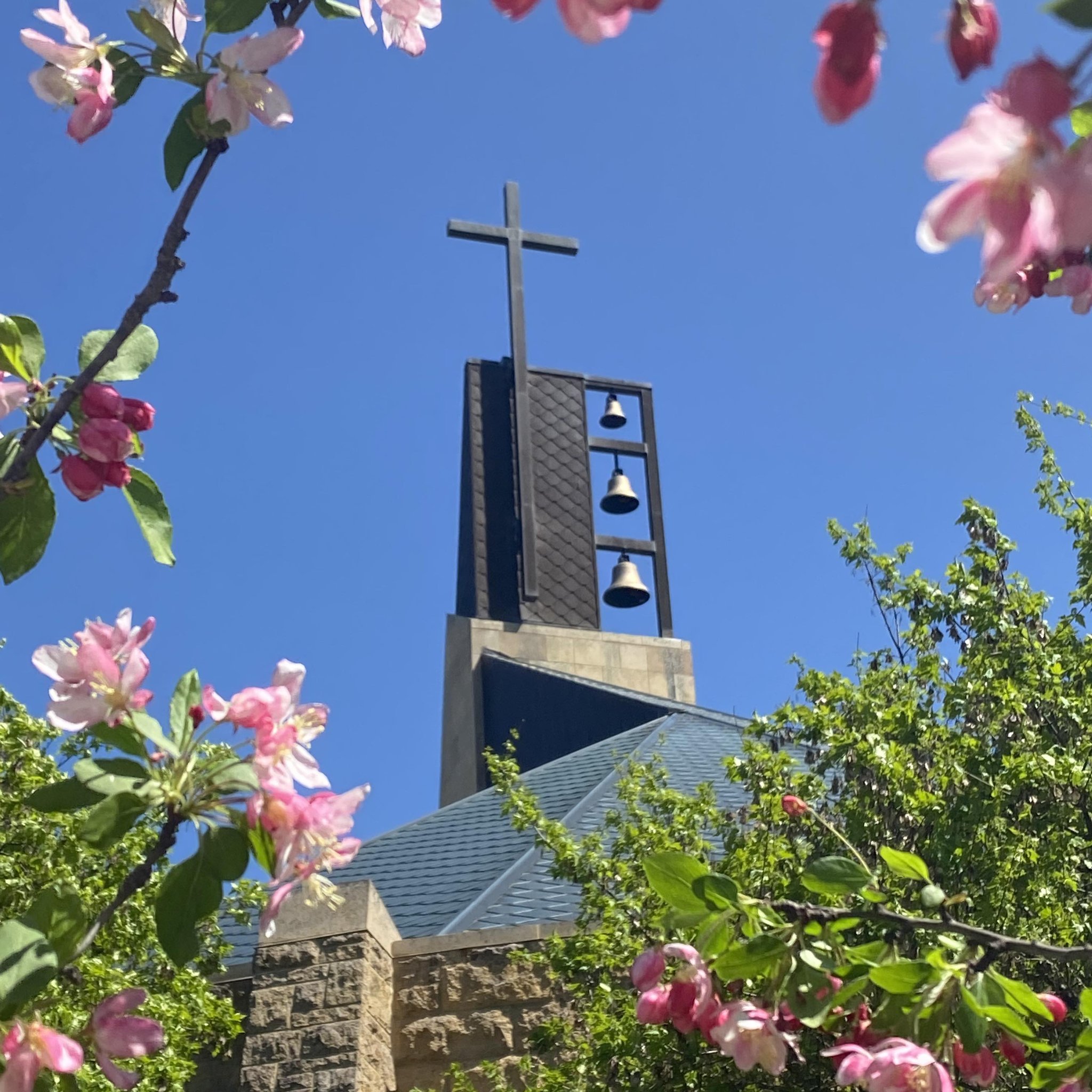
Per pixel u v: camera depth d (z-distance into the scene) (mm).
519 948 11180
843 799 8664
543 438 34406
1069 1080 3746
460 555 34781
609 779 16062
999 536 10234
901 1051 2912
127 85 2744
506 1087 9062
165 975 10461
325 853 2740
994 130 1018
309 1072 10453
